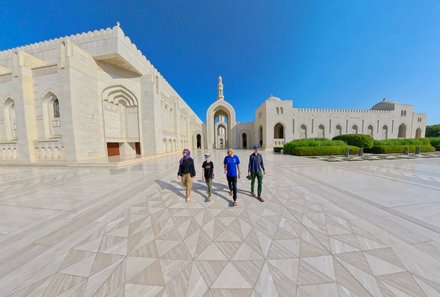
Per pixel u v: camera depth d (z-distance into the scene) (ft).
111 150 53.72
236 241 10.11
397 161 42.78
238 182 23.66
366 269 7.79
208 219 12.96
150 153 56.59
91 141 44.62
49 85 41.39
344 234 10.69
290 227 11.64
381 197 17.33
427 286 6.86
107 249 9.46
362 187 20.81
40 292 6.80
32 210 14.76
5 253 9.15
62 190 20.44
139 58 55.47
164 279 7.40
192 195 18.51
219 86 132.67
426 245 9.49
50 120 42.96
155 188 21.22
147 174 29.73
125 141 56.59
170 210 14.67
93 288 6.98
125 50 47.93
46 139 42.06
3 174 30.60
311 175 27.63
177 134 80.89
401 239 10.08
